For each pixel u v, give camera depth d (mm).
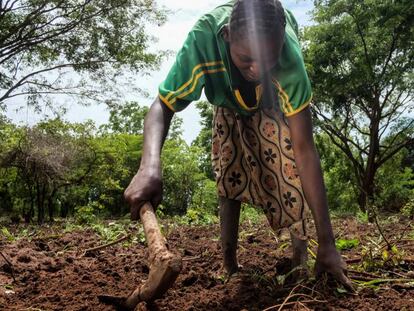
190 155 8781
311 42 7371
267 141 1280
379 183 8445
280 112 1274
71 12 6789
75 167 6293
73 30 6973
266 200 1302
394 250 1451
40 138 5848
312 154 1156
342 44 7203
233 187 1357
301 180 1172
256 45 1000
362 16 7004
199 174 8656
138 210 961
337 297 1077
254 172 1304
